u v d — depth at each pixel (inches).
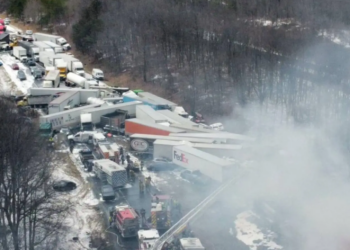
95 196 3002.0
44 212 2694.4
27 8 7032.5
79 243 2564.0
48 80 4803.2
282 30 5433.1
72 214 2815.0
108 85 5012.3
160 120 3887.8
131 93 4527.6
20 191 2770.7
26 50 5753.0
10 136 2805.1
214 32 5349.4
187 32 5388.8
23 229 2588.6
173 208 2792.8
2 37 6136.8
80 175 3257.9
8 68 5447.8
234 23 5570.9
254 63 4773.6
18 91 4837.6
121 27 5644.7
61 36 6441.9
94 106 4183.1
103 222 2736.2
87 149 3486.7
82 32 5807.1
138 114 4087.1
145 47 5324.8
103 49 5654.5
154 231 2518.5
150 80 5007.4
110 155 3353.8
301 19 5851.4
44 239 2492.6
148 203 2915.8
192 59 5044.3
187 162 3294.8
